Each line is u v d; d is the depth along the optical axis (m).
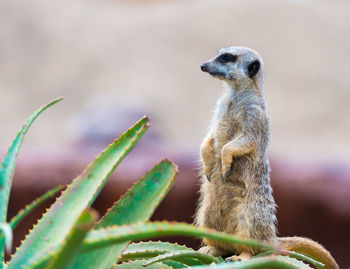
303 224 11.91
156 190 2.57
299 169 12.20
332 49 33.91
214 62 4.86
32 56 33.84
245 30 35.28
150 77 31.34
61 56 33.81
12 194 11.80
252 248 4.02
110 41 34.94
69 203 2.53
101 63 32.94
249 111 4.52
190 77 31.47
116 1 41.72
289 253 3.07
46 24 36.75
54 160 12.20
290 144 23.83
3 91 30.33
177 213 11.63
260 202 4.23
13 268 2.42
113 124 17.92
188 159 12.09
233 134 4.56
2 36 35.09
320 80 31.02
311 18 36.62
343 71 31.94
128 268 2.80
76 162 12.22
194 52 33.69
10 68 32.72
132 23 37.03
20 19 36.84
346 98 29.34
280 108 28.30
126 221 2.54
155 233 1.82
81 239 1.59
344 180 11.84
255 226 4.12
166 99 29.34
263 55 32.78
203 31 35.22
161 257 2.73
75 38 35.50
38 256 2.15
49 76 32.22
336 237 11.95
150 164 11.95
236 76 4.72
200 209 4.52
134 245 3.12
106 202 11.52
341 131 26.25
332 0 40.22
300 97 29.41
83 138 17.83
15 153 2.52
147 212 2.54
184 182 11.61
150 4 41.06
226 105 4.68
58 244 2.13
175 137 24.92
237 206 4.23
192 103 29.17
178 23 36.25
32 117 2.59
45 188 11.71
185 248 3.15
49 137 24.88
